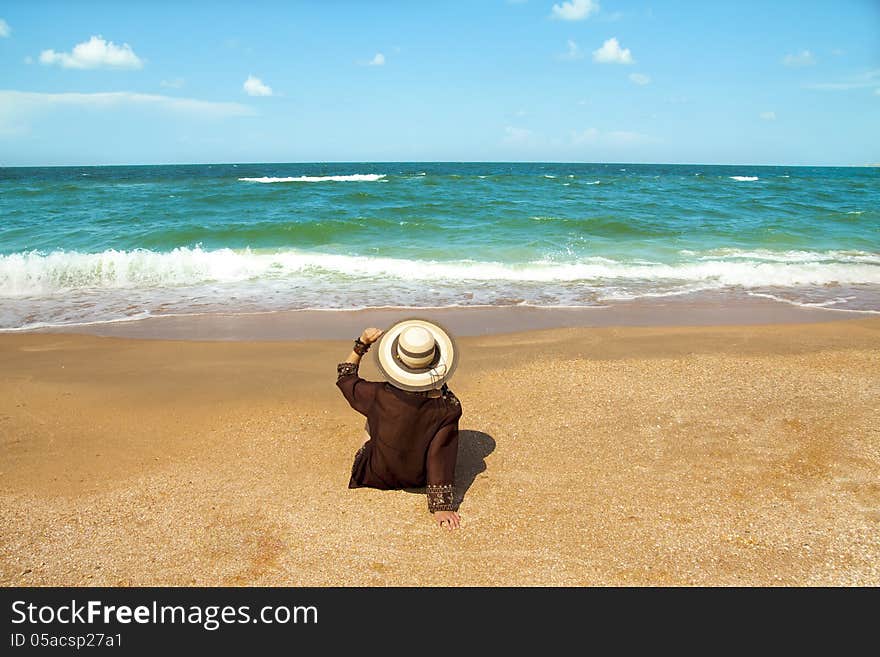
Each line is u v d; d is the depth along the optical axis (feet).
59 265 40.42
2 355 24.07
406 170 319.88
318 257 44.73
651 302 35.12
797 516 13.21
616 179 163.84
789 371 21.98
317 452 16.15
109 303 33.88
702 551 12.15
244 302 34.27
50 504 13.74
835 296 37.04
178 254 43.93
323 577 11.57
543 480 14.80
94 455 15.89
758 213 76.07
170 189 104.22
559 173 257.96
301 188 107.96
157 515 13.38
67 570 11.71
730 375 21.54
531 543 12.47
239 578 11.53
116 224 60.70
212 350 24.88
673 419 18.01
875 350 24.52
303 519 13.28
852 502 13.71
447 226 60.59
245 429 17.38
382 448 13.65
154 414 18.22
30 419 17.81
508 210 74.90
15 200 83.25
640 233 59.11
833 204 90.53
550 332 27.50
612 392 20.02
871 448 16.14
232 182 134.41
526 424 17.76
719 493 14.15
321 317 31.17
